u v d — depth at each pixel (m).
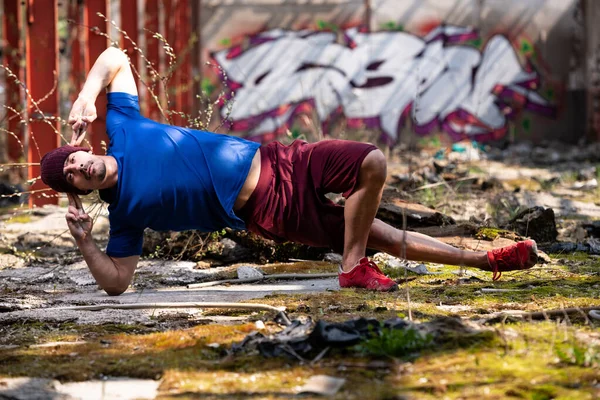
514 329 5.82
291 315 6.73
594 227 12.36
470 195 16.59
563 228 12.98
